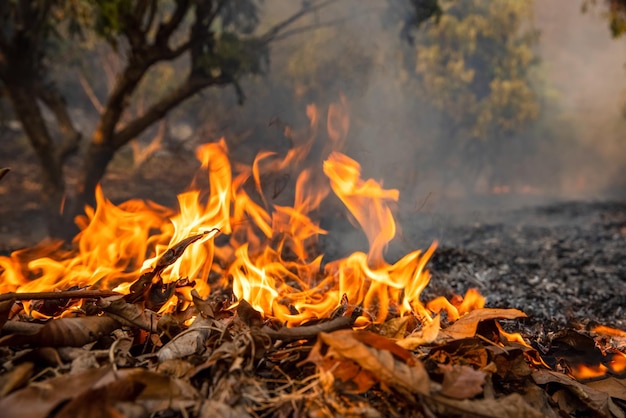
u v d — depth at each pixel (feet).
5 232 43.68
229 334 9.03
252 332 8.53
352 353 7.88
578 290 21.77
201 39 36.78
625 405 9.68
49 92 40.55
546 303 19.34
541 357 11.08
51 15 41.93
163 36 35.37
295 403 7.71
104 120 36.91
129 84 35.94
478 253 27.76
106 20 32.48
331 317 10.25
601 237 38.04
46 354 8.21
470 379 7.98
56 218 37.47
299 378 8.40
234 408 7.48
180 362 8.21
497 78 92.32
